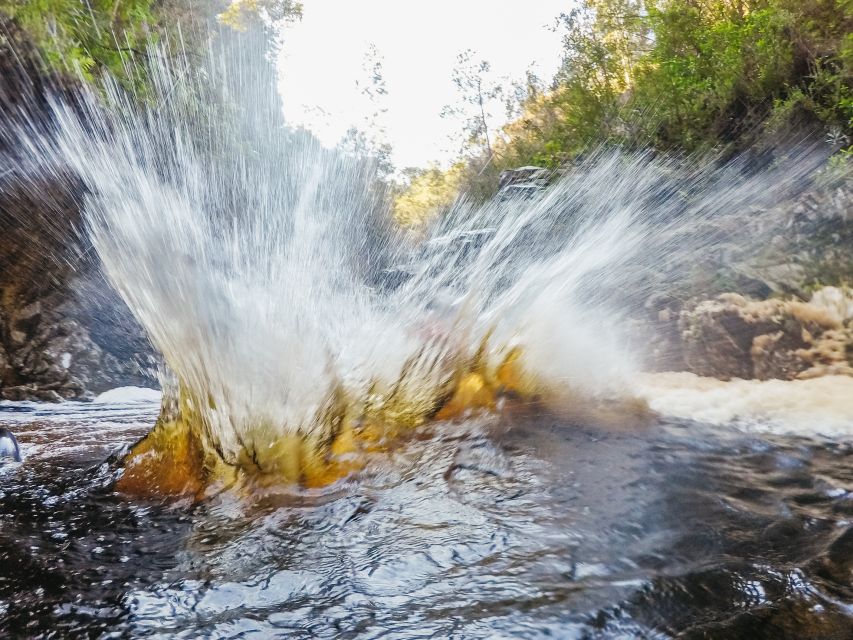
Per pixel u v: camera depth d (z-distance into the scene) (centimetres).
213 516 214
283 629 134
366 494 225
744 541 163
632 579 144
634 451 254
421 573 158
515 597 141
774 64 902
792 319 527
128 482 254
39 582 161
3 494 244
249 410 259
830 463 233
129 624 139
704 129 1016
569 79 1395
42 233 814
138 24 796
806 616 123
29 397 782
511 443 269
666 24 1116
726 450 254
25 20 662
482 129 2141
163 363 280
